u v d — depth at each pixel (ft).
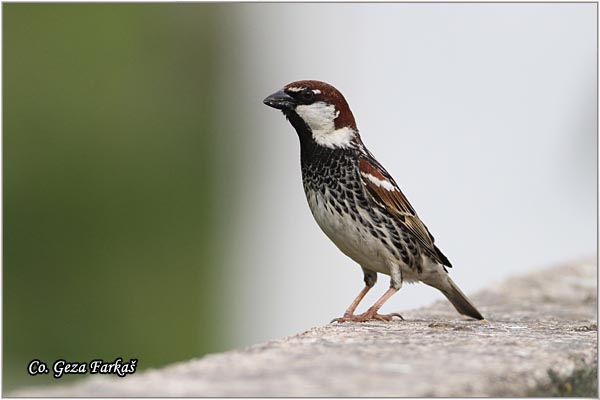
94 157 51.93
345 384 14.62
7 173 49.73
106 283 52.03
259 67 61.16
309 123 27.53
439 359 16.74
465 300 27.84
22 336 49.70
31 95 50.16
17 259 49.93
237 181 59.47
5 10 49.65
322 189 27.73
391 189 27.45
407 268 27.84
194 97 56.18
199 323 55.57
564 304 29.96
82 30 51.42
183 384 14.49
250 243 59.36
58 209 50.98
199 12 56.29
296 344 18.38
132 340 52.60
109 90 52.26
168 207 54.70
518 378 15.71
